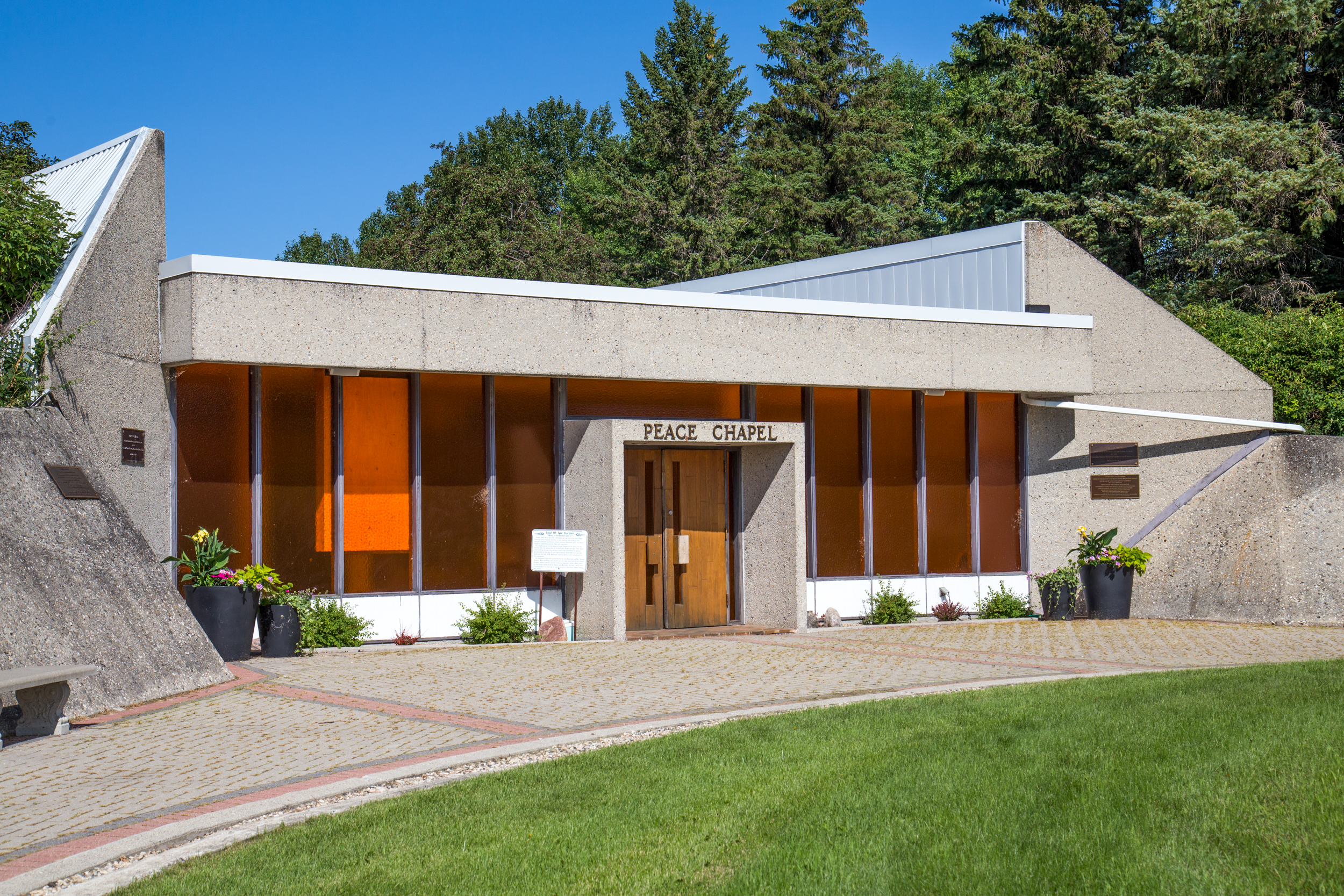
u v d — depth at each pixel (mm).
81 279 13445
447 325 15633
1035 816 6527
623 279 50062
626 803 7145
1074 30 36562
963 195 40969
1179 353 20781
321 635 15227
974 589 20172
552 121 74625
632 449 17766
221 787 7941
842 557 19266
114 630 11336
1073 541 20609
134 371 14391
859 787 7277
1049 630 17500
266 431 15562
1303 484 18578
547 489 17094
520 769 8109
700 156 48938
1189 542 19406
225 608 13938
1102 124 34719
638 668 13312
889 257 22484
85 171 17500
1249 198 28047
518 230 51094
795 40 49156
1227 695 9859
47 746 9312
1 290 14016
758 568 18297
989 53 39375
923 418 19875
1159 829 6234
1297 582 18375
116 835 6840
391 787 8008
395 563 16172
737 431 17281
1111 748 7984
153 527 14602
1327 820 6242
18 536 11070
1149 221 30844
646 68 51312
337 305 15016
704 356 17219
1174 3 32438
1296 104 30469
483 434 16750
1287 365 23656
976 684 11742
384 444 16219
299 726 9945
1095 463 20641
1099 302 20812
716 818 6773
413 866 6051
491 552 16625
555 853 6234
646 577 17734
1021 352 19453
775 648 15250
